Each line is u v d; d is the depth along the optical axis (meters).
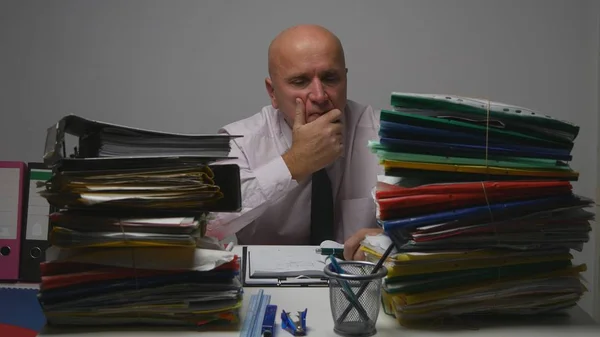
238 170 0.87
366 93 2.30
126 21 2.27
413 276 0.81
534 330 0.80
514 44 2.28
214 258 0.79
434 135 0.82
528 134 0.84
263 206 1.52
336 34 2.28
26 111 2.28
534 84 2.29
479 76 2.29
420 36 2.28
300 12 2.27
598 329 0.81
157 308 0.79
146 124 2.30
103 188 0.77
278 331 0.79
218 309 0.79
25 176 1.27
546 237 0.82
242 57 2.28
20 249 1.26
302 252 1.26
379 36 2.28
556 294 0.84
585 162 2.29
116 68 2.28
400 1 2.27
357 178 1.80
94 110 2.28
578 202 0.83
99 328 0.80
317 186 1.67
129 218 0.78
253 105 2.30
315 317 0.85
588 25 2.27
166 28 2.27
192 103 2.29
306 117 1.64
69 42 2.26
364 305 0.76
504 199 0.82
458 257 0.80
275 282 1.02
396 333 0.79
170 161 0.78
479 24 2.28
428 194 0.80
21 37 2.25
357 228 1.76
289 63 1.62
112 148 0.80
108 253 0.79
